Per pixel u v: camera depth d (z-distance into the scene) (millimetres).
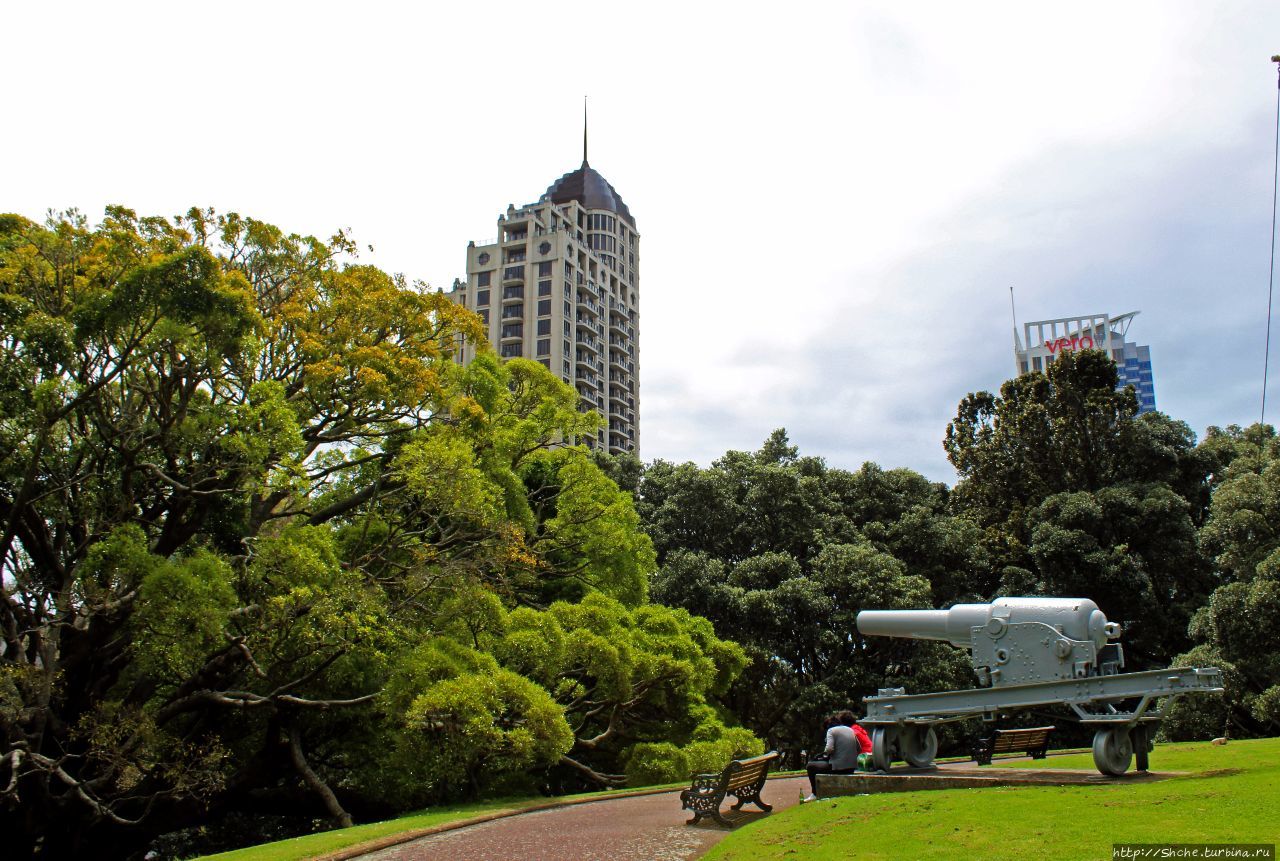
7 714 16266
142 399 19359
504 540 20500
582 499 25281
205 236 21844
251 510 22062
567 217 112500
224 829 24891
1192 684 10109
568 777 23359
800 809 10789
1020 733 15930
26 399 16188
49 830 18734
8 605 17906
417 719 15688
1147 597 35688
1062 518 37656
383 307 22297
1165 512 38062
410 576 19391
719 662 26266
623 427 113625
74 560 18344
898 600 32344
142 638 16609
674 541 39125
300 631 17203
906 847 7637
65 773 16484
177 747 17344
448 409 24125
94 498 18484
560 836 11273
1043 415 43094
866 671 32250
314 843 11055
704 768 20609
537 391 28188
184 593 15445
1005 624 12094
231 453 18766
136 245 18469
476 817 13406
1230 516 32438
